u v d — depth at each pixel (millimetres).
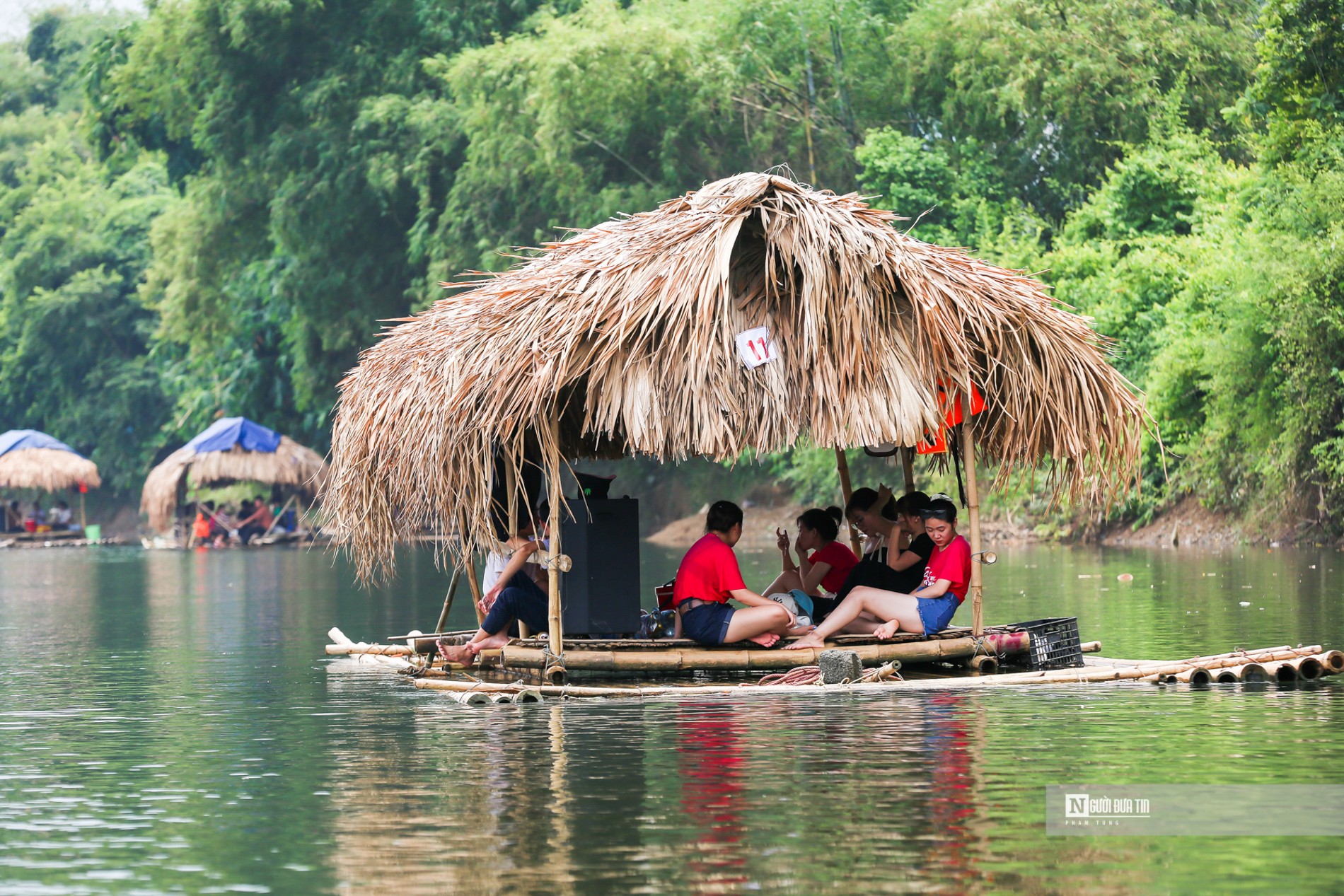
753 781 23969
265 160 174875
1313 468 96938
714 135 148000
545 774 24953
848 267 35312
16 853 20359
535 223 154750
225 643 51250
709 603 37188
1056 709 31172
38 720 32719
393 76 171500
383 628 55594
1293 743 26828
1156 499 109875
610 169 151625
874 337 35344
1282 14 97125
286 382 198375
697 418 34812
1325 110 96438
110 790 24547
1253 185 102938
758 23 140500
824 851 19625
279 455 160125
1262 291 94438
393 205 172500
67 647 50156
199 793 24156
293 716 32906
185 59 177875
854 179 143250
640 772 24969
